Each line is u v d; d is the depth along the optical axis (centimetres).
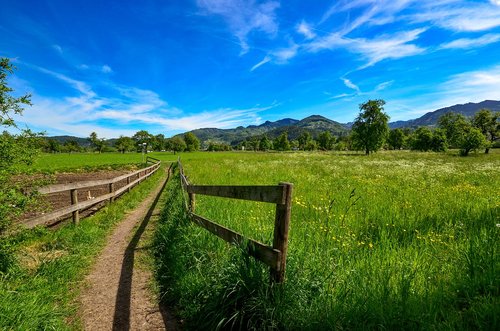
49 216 605
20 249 496
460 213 631
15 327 289
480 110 7538
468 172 1792
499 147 8950
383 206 732
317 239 462
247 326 285
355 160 3494
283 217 279
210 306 320
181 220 631
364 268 357
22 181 447
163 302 391
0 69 404
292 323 269
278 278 288
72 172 2939
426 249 429
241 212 670
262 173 1792
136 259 547
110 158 5688
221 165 2684
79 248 572
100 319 350
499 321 243
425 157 4322
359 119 6706
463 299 296
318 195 940
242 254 332
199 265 414
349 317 266
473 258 359
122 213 957
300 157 4616
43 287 398
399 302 274
